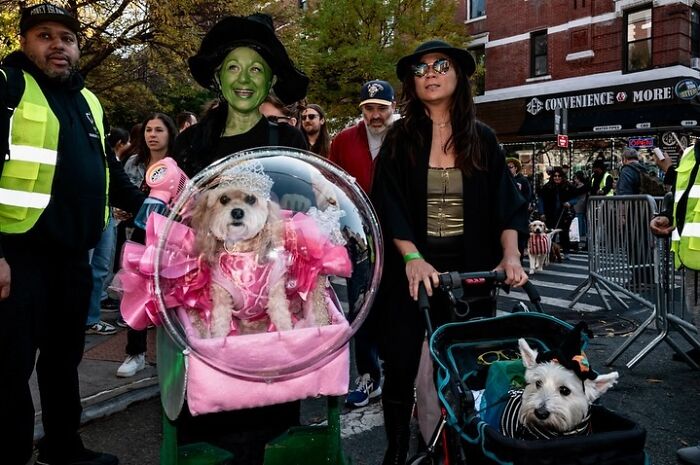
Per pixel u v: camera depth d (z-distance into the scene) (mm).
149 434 3400
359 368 3793
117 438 3346
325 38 17109
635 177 9469
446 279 2215
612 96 16828
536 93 18750
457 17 20906
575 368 1762
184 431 2299
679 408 3709
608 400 3846
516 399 1898
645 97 16172
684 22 15766
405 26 17359
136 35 12969
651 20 16141
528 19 18859
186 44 12664
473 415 1831
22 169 2516
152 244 1878
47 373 2816
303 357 1897
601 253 6055
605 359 4730
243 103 2459
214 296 1958
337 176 2086
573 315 6266
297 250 2029
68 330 2809
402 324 2553
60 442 2855
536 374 1798
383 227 2592
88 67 13133
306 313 2076
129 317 1921
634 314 6258
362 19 17297
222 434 2316
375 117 4172
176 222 1903
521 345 1904
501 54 19734
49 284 2688
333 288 2213
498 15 19656
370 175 4234
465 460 1827
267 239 1996
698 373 4352
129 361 4168
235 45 2436
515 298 7078
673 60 15734
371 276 2082
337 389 1979
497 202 2580
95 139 2863
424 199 2580
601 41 17188
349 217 2084
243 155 1993
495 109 19750
